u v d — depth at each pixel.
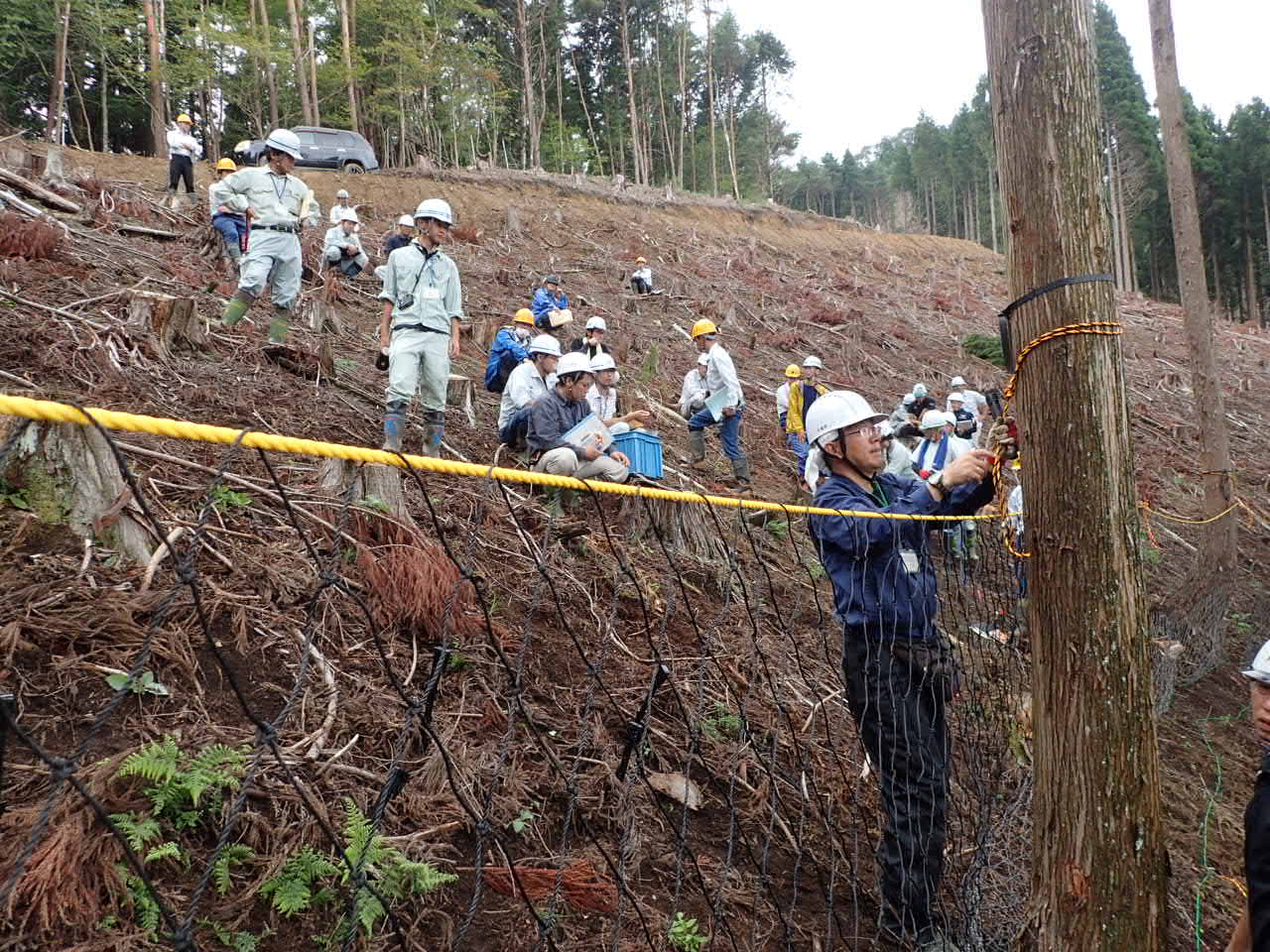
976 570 4.99
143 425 1.26
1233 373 22.20
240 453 4.61
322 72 29.89
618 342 13.57
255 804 2.59
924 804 3.05
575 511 5.75
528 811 3.05
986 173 62.38
